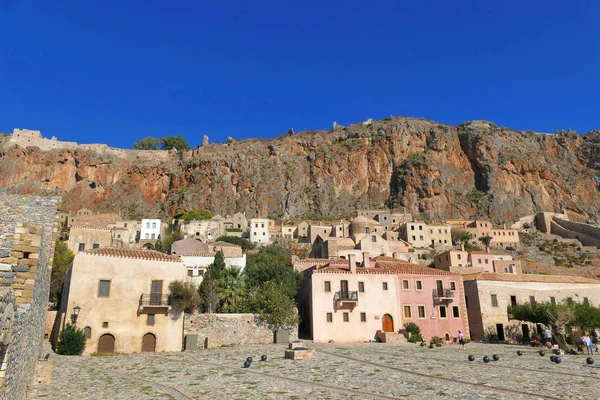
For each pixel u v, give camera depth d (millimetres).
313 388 21438
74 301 39344
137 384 23734
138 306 41531
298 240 150375
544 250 152375
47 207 21203
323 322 52625
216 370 28344
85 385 23297
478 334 57906
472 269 78500
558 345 45844
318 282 54219
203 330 44500
